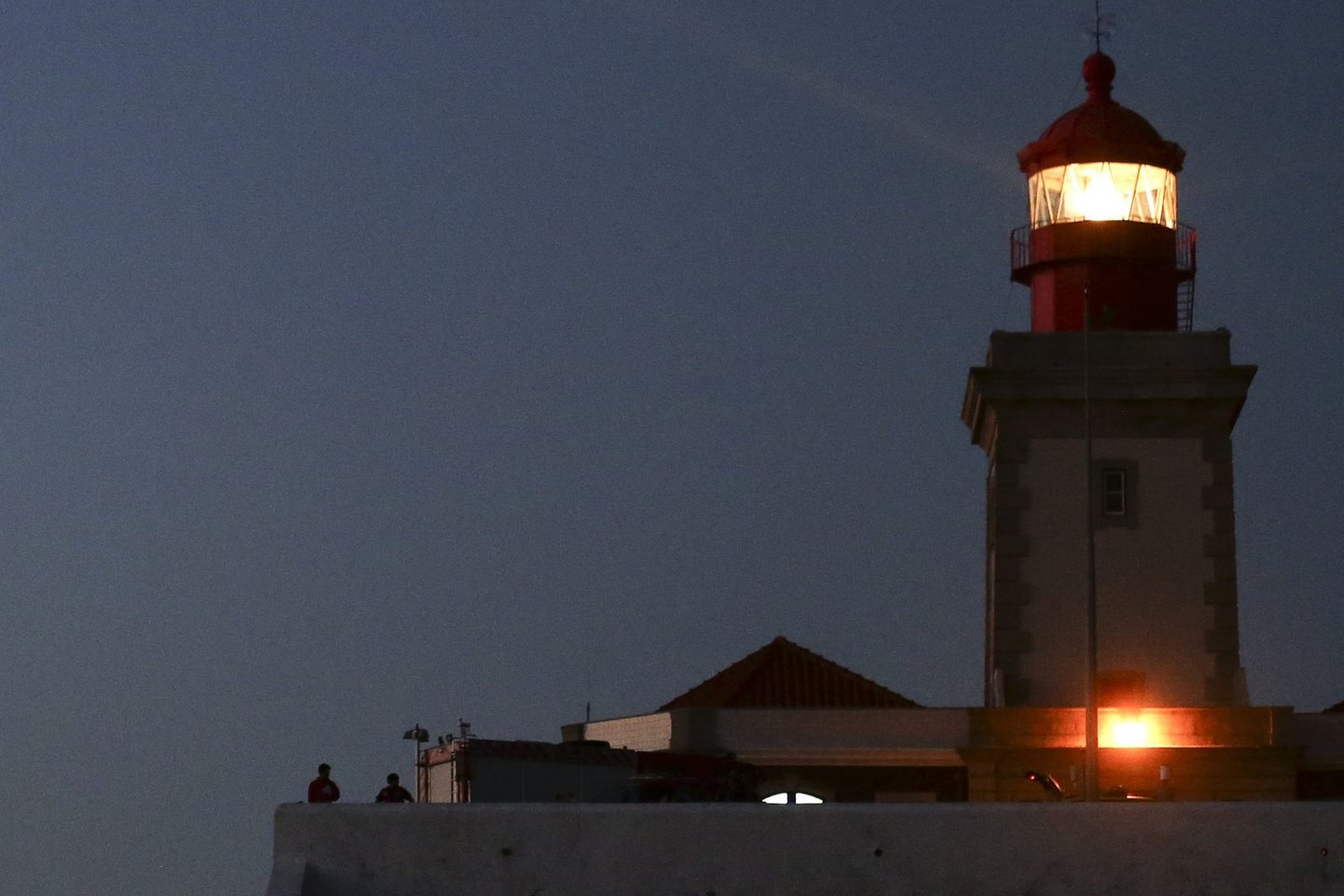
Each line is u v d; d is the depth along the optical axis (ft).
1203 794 478.18
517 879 214.90
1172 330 510.58
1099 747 479.41
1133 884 212.84
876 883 214.07
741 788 375.66
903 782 483.51
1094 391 500.74
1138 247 516.32
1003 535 498.28
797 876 214.48
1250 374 497.46
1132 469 499.92
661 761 370.73
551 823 215.72
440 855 215.31
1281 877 211.82
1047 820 214.07
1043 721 482.28
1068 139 522.06
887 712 485.56
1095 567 479.41
